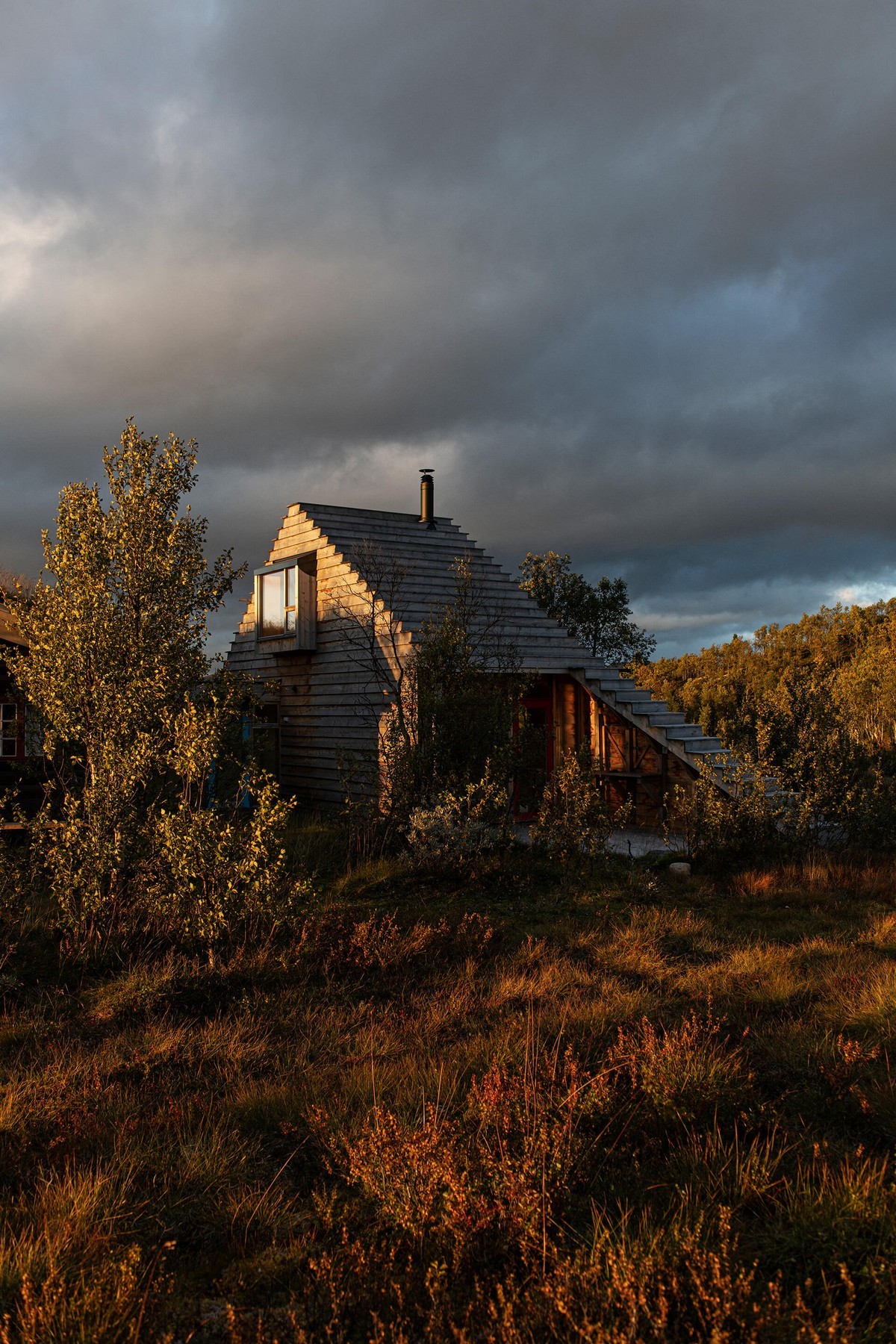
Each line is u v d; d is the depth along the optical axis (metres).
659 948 8.16
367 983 7.31
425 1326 2.96
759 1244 3.44
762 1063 5.34
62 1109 4.75
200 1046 5.88
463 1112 4.53
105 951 7.90
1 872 8.31
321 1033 6.08
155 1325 3.00
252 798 14.30
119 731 8.90
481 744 12.96
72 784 9.88
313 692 17.72
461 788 12.61
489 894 10.50
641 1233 3.38
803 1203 3.64
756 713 14.24
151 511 9.24
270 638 18.47
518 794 14.42
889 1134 4.42
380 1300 3.13
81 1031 6.21
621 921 9.16
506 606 16.69
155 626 9.24
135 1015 6.52
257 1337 2.83
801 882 11.05
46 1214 3.64
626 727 15.93
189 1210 3.85
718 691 38.69
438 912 9.53
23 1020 6.33
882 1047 5.49
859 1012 6.15
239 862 8.41
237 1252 3.58
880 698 28.78
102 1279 3.01
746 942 8.41
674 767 15.06
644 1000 6.52
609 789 16.23
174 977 7.23
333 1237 3.59
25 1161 4.28
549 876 11.30
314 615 17.64
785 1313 2.92
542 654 15.79
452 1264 3.26
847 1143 4.35
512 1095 4.41
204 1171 4.11
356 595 16.30
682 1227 3.38
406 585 16.22
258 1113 4.82
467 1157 3.79
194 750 8.42
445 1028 6.12
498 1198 3.56
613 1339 2.69
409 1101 4.75
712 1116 4.58
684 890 10.82
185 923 8.17
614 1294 2.96
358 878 11.15
